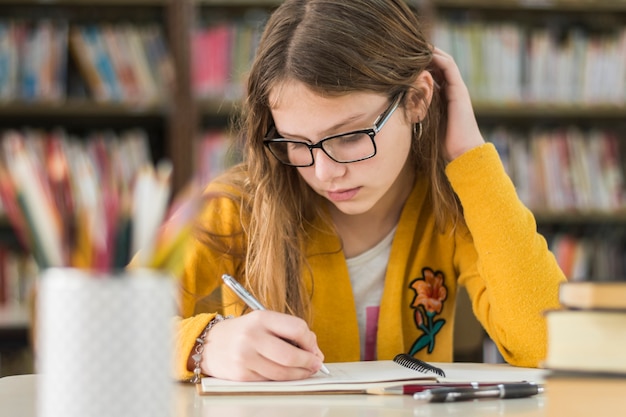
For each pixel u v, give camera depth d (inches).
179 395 38.9
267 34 51.0
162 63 118.8
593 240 126.3
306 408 34.9
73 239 26.4
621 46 123.6
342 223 56.6
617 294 29.8
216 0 119.4
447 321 58.2
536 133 123.4
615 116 127.6
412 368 44.1
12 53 116.6
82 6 122.6
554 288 50.7
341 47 47.2
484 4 122.6
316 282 55.2
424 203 57.9
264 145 52.4
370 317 57.0
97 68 117.9
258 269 53.6
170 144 118.4
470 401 36.5
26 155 26.5
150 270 27.4
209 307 57.8
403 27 50.8
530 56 122.1
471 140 54.1
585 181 123.0
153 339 26.2
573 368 29.8
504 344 50.9
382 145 48.7
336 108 47.1
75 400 25.5
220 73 119.2
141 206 26.7
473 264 56.4
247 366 40.3
